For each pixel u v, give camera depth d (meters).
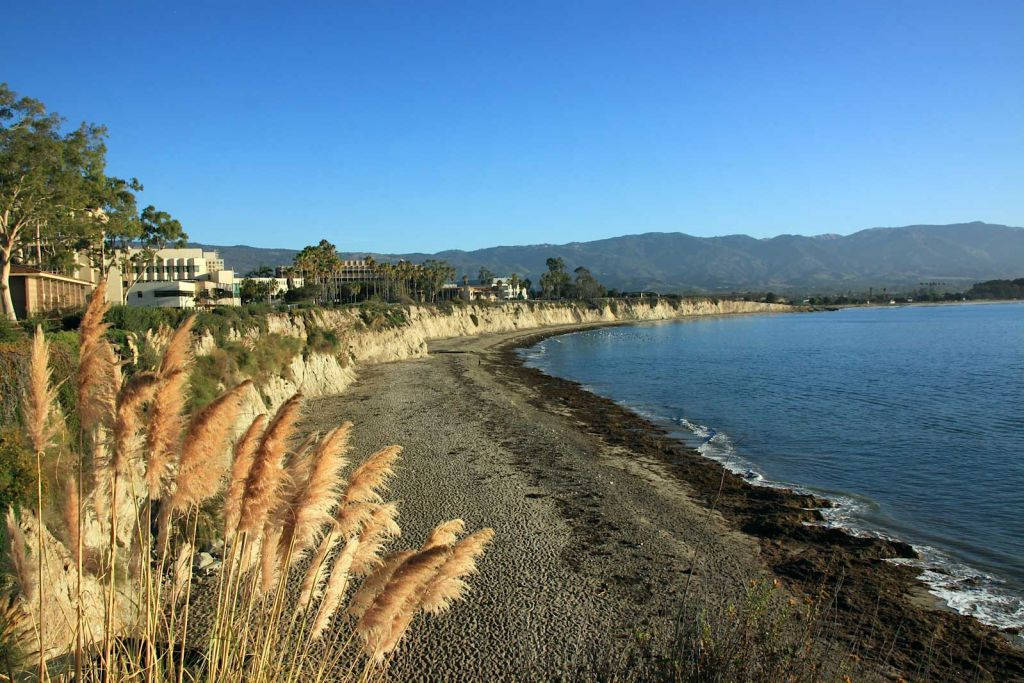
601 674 7.71
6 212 31.12
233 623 4.45
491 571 12.84
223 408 3.68
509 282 185.25
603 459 23.22
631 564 13.58
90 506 4.20
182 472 3.75
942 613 11.94
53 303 37.19
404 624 4.34
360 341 56.09
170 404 3.74
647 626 10.66
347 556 4.58
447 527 4.75
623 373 54.00
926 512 17.64
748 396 39.66
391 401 34.03
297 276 111.12
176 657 5.08
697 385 45.38
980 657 10.27
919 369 53.56
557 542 14.60
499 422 28.94
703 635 6.16
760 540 15.47
